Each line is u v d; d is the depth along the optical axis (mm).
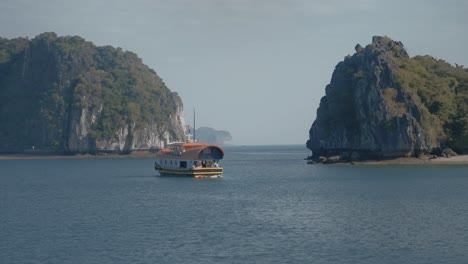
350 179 119688
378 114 171375
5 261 48500
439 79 188250
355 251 50625
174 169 136000
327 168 163125
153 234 58625
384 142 169875
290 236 57031
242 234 58312
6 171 185125
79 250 52000
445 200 79438
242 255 49844
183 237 57062
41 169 196625
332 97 195750
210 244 53938
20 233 59656
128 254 50438
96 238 56875
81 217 70250
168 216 70438
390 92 172875
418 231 57969
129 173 162250
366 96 175625
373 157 175375
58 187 115125
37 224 65250
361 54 194875
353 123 184250
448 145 174625
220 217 69312
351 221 64375
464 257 48125
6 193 102625
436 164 161250
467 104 181250
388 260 47750
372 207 74438
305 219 66750
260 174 148750
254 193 96500
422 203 76938
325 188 101938
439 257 48281
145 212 74062
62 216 71250
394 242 53531
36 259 49062
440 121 174875
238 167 193375
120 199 89375
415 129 167000
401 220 64125
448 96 183000
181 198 89625
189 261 48125
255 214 71438
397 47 199125
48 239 56531
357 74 184125
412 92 175000
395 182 108250
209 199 87938
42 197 94375
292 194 93500
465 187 95562
